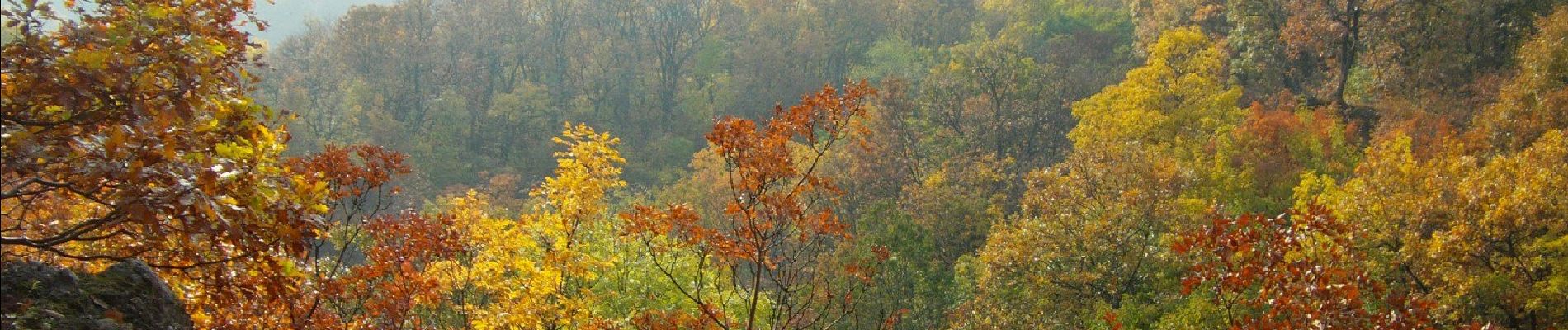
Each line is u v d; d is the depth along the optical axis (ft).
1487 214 73.61
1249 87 173.27
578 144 52.37
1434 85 148.77
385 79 281.13
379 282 40.60
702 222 175.42
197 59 22.02
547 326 48.52
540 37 311.27
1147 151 108.58
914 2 301.02
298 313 32.32
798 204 36.91
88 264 25.08
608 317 67.51
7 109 18.40
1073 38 237.86
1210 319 75.36
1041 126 180.75
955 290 122.01
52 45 19.15
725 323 39.47
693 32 325.62
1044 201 102.17
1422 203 79.56
